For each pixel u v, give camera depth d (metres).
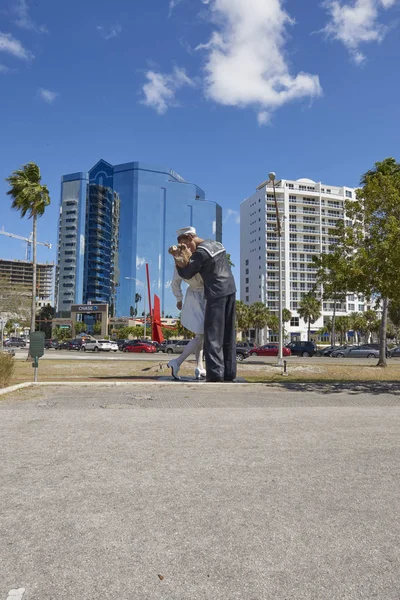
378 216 17.48
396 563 2.98
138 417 8.52
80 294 151.00
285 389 13.80
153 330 68.44
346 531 3.46
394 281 14.80
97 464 5.22
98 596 2.55
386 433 7.20
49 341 64.62
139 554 3.05
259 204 105.56
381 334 28.34
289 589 2.64
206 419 8.36
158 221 172.62
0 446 6.09
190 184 181.50
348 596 2.58
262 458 5.57
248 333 104.88
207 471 4.99
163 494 4.23
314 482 4.65
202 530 3.44
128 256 167.25
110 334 122.88
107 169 174.50
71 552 3.07
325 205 106.00
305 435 6.99
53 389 13.29
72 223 154.50
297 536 3.36
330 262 18.28
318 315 84.12
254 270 107.12
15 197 29.78
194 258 15.41
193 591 2.61
